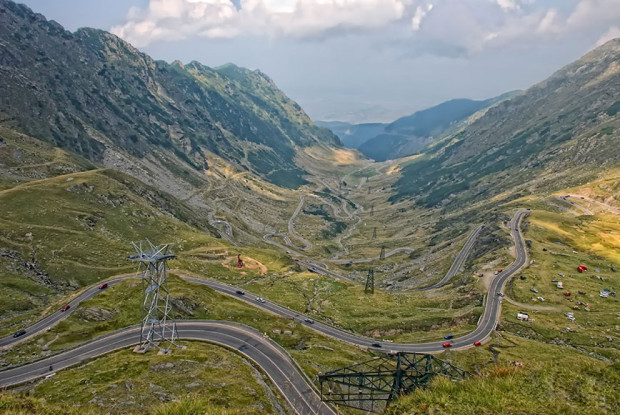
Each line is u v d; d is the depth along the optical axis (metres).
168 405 25.81
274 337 109.94
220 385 65.56
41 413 28.69
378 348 110.94
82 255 160.12
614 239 194.00
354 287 181.75
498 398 25.09
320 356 96.88
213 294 136.12
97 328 97.38
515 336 115.00
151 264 87.31
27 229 162.50
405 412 25.33
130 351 83.00
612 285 145.62
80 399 57.69
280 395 69.75
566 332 115.06
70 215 182.88
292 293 165.00
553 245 188.75
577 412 23.36
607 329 115.31
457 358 100.00
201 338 93.44
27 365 77.38
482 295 143.62
